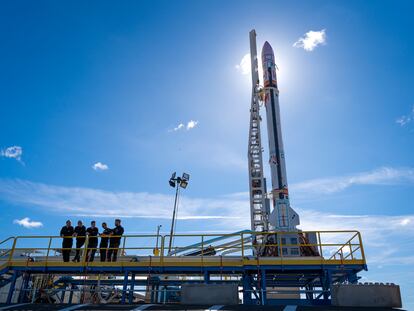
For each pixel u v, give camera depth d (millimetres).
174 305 13391
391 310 11680
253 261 16625
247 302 16516
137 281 19156
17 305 14070
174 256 17094
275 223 29891
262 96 37969
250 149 37812
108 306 13344
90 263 17078
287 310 11844
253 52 40594
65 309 12828
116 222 18172
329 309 11961
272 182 32281
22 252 19359
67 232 17844
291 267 16406
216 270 16719
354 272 16844
